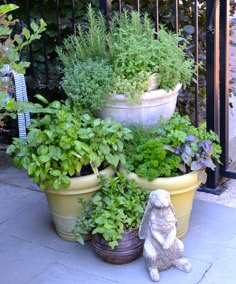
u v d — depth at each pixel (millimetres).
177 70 2697
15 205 3084
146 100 2639
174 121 2705
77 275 2389
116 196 2475
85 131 2512
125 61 2670
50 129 2539
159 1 3615
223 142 3055
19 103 2098
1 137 4051
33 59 3758
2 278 2389
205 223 2760
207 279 2318
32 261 2514
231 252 2506
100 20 2936
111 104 2668
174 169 2521
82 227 2445
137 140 2650
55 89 3789
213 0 2791
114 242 2338
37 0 3715
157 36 2947
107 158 2523
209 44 2871
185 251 2525
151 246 2312
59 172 2455
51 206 2639
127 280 2328
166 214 2277
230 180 3248
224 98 2994
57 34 3568
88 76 2650
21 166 2566
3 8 1934
